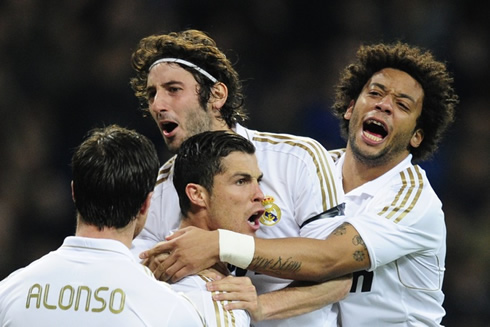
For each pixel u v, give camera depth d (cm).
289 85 3797
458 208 3634
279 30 3859
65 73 3703
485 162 3681
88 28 3759
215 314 1162
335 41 3847
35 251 3478
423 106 1606
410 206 1464
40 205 3528
